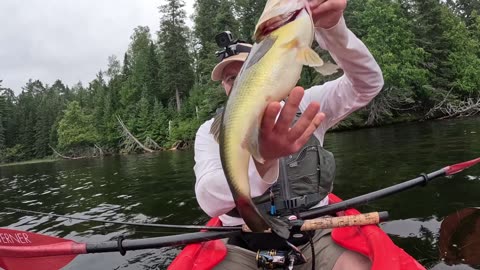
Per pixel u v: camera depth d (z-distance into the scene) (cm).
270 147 51
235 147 50
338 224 84
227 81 101
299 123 50
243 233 91
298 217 90
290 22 51
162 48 1623
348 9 1138
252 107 50
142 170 564
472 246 123
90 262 173
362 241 92
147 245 95
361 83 87
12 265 103
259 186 81
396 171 294
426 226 168
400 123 991
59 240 100
